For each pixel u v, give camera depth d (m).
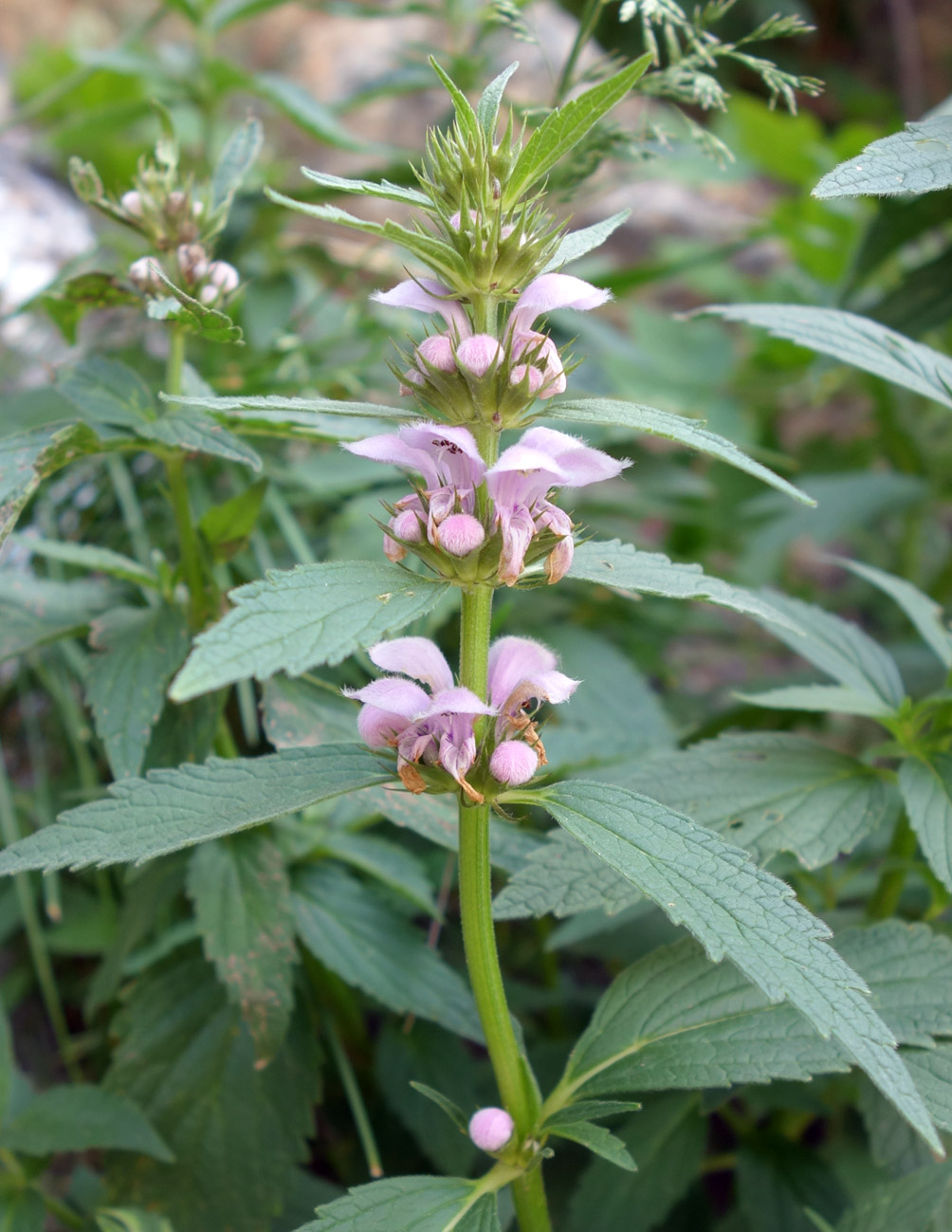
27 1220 0.44
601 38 0.73
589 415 0.33
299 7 1.37
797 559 1.14
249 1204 0.45
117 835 0.34
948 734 0.44
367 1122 0.49
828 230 0.91
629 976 0.39
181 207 0.43
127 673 0.43
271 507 0.58
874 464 1.04
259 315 0.68
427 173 0.37
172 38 1.38
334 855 0.48
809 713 0.56
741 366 1.01
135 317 0.72
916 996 0.39
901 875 0.46
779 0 1.43
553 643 0.66
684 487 0.80
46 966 0.54
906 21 1.40
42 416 0.59
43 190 0.90
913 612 0.46
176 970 0.48
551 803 0.35
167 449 0.42
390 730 0.35
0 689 0.64
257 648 0.30
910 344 0.43
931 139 0.35
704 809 0.42
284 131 1.22
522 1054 0.38
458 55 0.75
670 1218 0.50
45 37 1.30
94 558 0.45
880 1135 0.42
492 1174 0.37
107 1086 0.46
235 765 0.36
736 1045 0.37
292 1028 0.47
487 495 0.34
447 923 0.52
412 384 0.34
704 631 0.85
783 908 0.32
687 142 0.86
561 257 0.36
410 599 0.32
